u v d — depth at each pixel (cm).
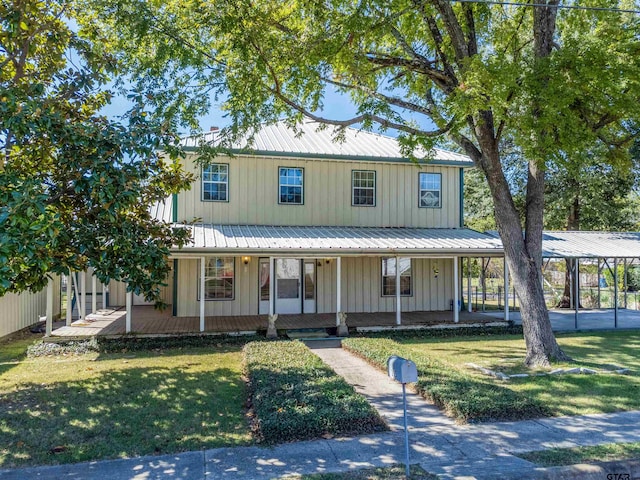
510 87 779
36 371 859
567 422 590
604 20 951
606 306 2167
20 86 629
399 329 1327
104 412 618
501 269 3106
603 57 791
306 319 1397
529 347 921
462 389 679
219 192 1436
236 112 913
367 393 729
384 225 1584
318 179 1526
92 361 957
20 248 473
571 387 744
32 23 690
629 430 561
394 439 533
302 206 1507
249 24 844
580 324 1518
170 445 512
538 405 627
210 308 1440
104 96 771
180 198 1405
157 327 1236
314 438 535
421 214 1627
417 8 895
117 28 823
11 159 670
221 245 1188
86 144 588
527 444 516
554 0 912
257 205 1466
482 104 771
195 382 775
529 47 1125
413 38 1076
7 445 509
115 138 604
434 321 1378
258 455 487
